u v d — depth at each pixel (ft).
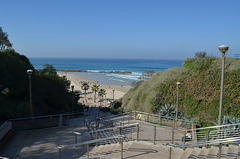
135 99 67.51
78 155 24.40
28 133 33.78
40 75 71.15
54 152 25.62
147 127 36.94
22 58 82.43
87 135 32.73
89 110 78.59
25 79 60.13
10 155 24.88
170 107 49.24
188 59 66.59
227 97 44.60
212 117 44.47
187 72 56.90
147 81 71.77
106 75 386.93
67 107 71.87
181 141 28.30
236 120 32.63
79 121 45.01
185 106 50.96
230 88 45.37
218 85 47.70
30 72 38.32
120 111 66.59
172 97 54.19
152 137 30.53
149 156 20.22
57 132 34.60
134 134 32.19
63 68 588.09
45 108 57.57
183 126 40.45
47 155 24.71
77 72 469.98
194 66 57.16
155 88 58.90
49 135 32.86
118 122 43.24
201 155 19.52
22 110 45.70
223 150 20.38
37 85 62.90
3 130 30.45
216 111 44.55
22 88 56.70
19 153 25.41
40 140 30.40
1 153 25.45
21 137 31.71
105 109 79.00
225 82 47.16
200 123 43.55
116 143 25.89
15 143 29.04
